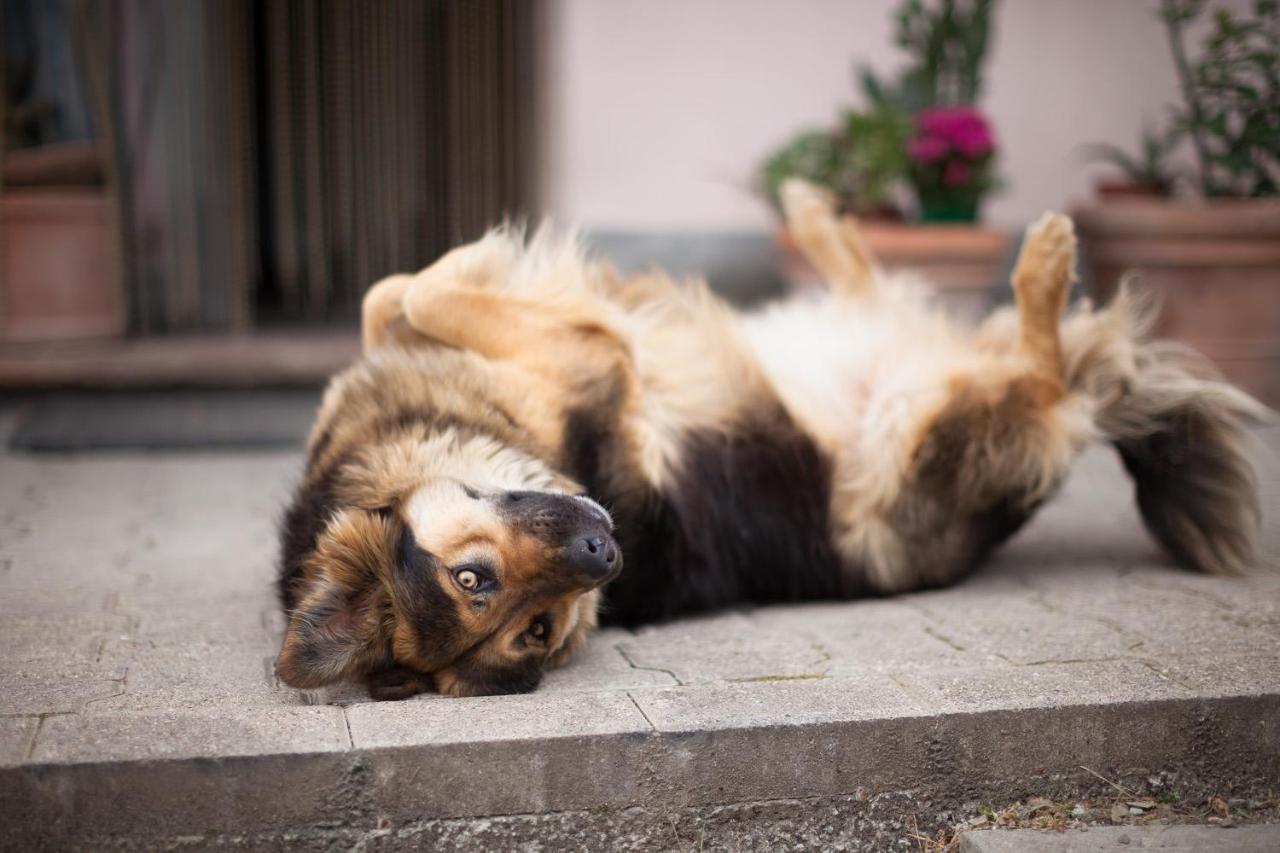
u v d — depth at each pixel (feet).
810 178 8.44
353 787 2.91
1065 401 4.55
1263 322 7.34
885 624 4.07
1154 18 9.41
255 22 10.20
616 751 3.03
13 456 6.59
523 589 3.33
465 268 4.12
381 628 3.34
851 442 4.59
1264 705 3.27
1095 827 3.11
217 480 6.09
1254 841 3.01
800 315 4.91
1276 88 7.04
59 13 7.74
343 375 4.14
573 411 4.05
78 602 4.13
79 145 7.86
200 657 3.61
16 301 7.62
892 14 9.16
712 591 4.33
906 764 3.16
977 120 8.23
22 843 2.78
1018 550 5.05
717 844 3.10
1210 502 4.59
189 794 2.84
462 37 9.46
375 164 9.90
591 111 9.31
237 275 9.24
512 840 3.01
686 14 9.28
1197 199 8.26
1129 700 3.23
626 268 9.39
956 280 8.12
